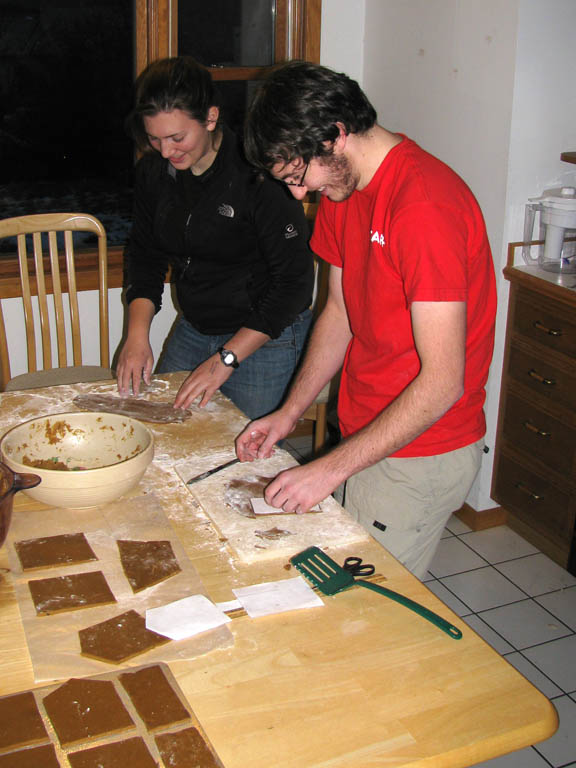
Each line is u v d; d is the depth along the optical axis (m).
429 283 1.11
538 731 0.84
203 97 1.58
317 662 0.92
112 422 1.41
